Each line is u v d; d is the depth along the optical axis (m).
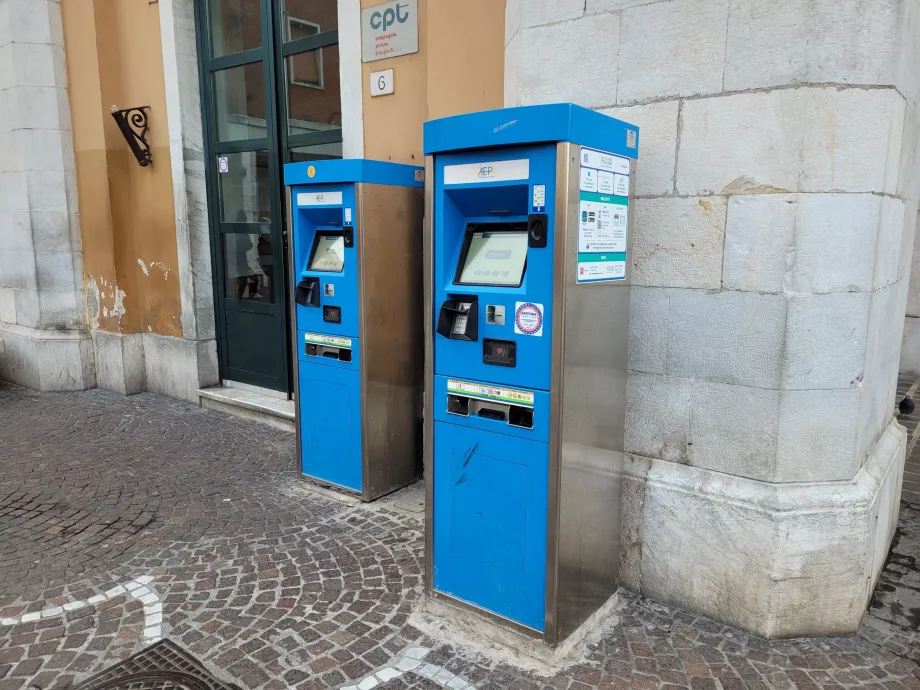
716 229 2.65
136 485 4.25
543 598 2.50
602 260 2.46
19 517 3.80
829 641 2.66
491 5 3.72
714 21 2.55
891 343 3.15
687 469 2.85
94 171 6.32
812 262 2.51
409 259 4.03
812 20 2.37
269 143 5.37
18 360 6.95
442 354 2.60
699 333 2.74
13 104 6.43
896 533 3.61
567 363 2.32
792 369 2.57
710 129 2.61
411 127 4.36
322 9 4.89
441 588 2.79
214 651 2.60
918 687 2.39
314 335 4.04
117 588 3.05
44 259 6.62
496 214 2.52
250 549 3.40
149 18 5.81
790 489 2.65
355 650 2.60
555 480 2.38
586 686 2.39
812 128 2.43
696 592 2.83
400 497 4.06
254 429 5.40
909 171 2.94
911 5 2.49
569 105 2.12
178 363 6.24
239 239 5.82
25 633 2.72
